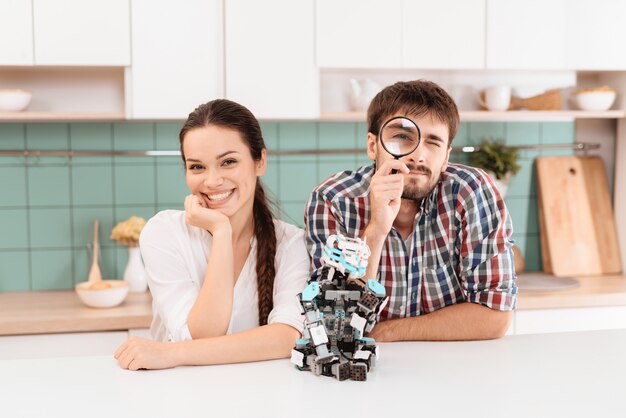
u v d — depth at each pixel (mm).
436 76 2988
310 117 2648
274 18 2596
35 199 2822
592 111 2949
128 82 2553
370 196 1514
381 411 988
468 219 1595
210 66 2570
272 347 1277
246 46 2586
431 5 2695
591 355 1295
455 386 1104
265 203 1550
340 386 1104
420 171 1472
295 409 998
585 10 2807
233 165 1400
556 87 3012
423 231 1633
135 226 2709
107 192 2855
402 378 1147
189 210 1412
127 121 2850
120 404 1028
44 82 2773
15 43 2475
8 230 2816
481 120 3100
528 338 1435
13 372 1196
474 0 2725
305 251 1564
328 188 1631
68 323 2332
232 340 1264
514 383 1120
